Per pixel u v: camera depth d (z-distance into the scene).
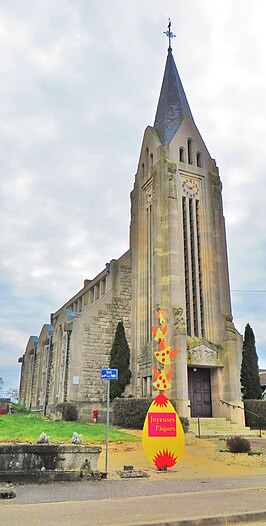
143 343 34.00
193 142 37.94
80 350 33.59
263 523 8.54
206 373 32.66
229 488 12.27
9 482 11.80
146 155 39.22
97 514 8.50
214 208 36.31
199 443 22.81
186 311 32.56
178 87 41.38
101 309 35.50
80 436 13.95
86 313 34.81
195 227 35.31
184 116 38.66
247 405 31.09
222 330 32.75
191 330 32.22
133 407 26.84
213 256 35.12
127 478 13.54
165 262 32.34
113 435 21.86
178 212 34.16
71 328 34.19
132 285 37.00
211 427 28.17
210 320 33.38
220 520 8.35
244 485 12.87
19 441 17.81
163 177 34.59
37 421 24.94
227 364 31.50
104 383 33.53
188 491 11.63
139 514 8.53
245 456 18.89
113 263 37.41
